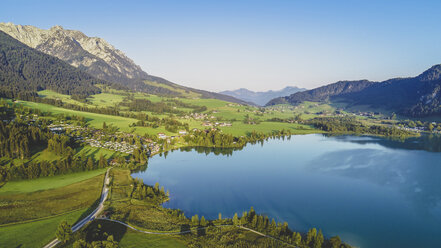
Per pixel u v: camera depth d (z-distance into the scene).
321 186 150.50
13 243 74.62
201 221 95.69
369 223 106.81
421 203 126.62
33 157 154.88
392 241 93.88
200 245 82.12
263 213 114.50
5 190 113.00
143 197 117.94
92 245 70.88
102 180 137.12
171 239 85.06
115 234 85.44
